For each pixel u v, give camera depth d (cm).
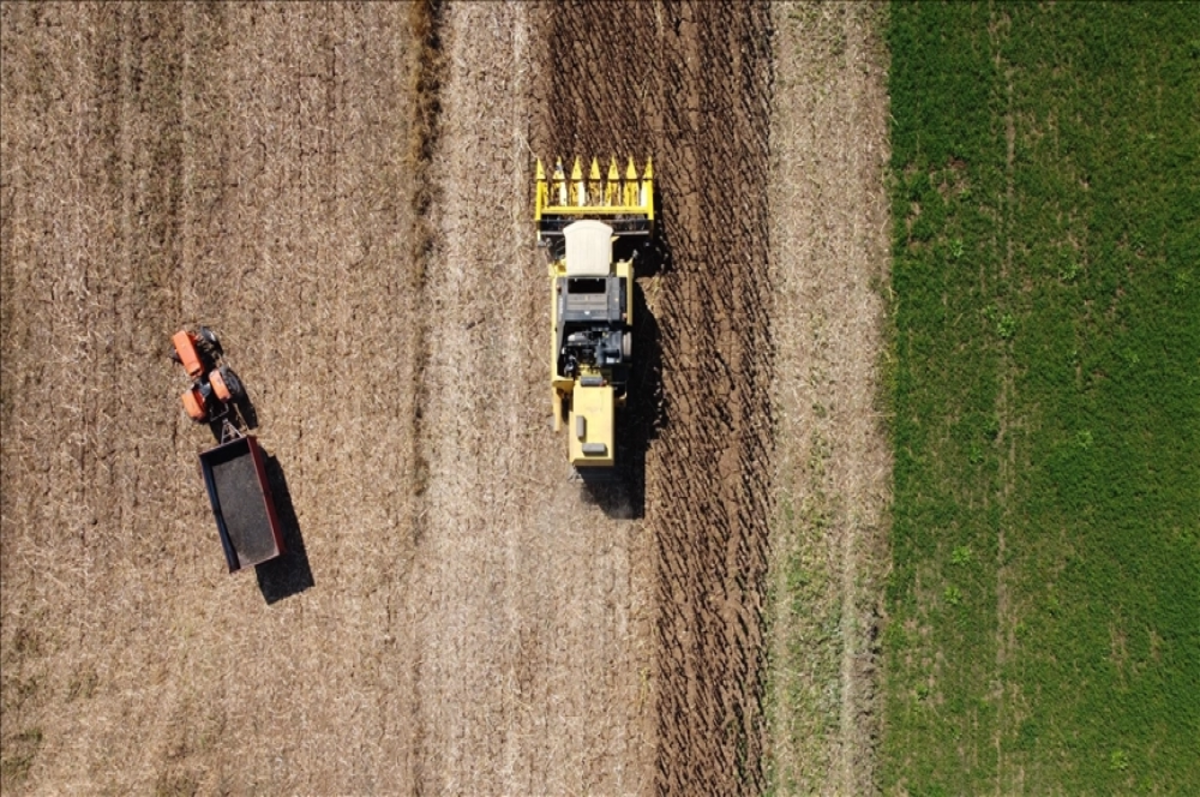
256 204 2348
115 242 2352
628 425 2298
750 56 2300
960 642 2247
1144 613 2216
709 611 2286
